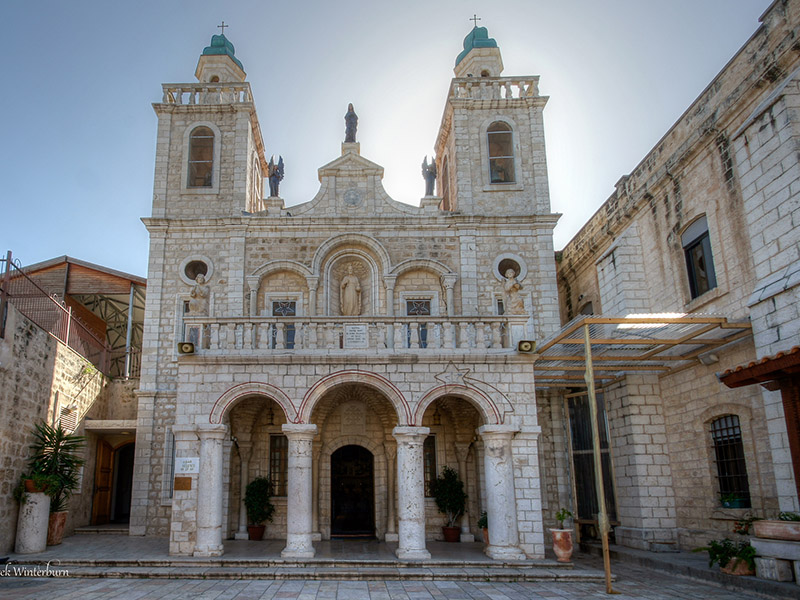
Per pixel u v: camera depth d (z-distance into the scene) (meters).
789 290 14.61
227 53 30.11
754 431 16.67
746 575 14.31
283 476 23.39
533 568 16.55
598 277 24.59
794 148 14.75
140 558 16.77
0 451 18.16
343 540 22.09
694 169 19.48
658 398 21.08
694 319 16.02
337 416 23.45
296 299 25.06
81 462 21.08
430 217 25.66
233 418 22.48
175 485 17.56
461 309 24.80
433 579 15.71
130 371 32.19
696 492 19.16
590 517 22.73
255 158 29.44
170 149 26.95
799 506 14.53
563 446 24.17
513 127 27.41
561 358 18.97
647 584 15.36
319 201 26.16
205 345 18.70
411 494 17.53
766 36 16.38
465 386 18.25
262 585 14.73
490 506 17.73
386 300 24.81
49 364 21.80
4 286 18.69
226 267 25.16
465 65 30.95
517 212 26.39
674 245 20.62
